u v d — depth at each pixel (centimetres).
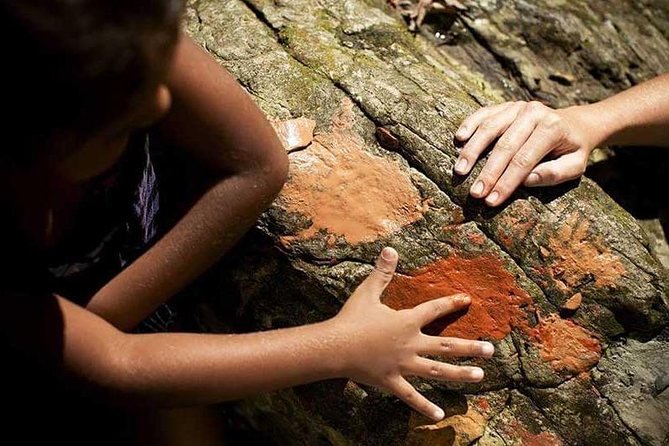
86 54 100
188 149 154
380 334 153
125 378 140
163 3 103
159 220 173
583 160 172
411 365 156
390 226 171
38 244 143
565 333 172
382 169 173
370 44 189
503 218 170
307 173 172
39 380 176
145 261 157
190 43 145
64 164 118
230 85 149
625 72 225
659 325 173
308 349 148
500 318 171
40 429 186
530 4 224
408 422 173
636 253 172
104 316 158
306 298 176
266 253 174
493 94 210
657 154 208
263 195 157
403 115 174
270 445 218
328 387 176
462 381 159
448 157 171
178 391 142
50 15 98
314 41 185
